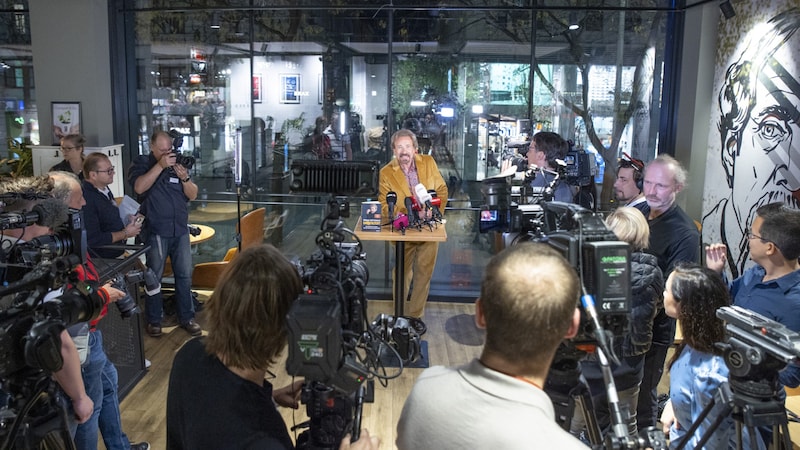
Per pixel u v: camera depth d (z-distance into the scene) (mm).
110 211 4477
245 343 1468
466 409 1250
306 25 6148
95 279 2375
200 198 6531
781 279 2490
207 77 6320
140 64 6316
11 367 1488
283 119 6344
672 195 3266
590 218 1649
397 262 4656
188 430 1486
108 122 6223
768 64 4637
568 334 1390
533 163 4445
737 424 1732
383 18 6066
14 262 1881
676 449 1957
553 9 5941
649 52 6012
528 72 6090
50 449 1832
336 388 1380
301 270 1722
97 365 2721
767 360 1611
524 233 2594
